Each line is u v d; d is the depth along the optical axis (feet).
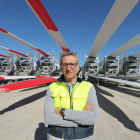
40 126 11.03
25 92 30.68
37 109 16.19
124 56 47.57
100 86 44.60
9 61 56.75
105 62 48.52
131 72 46.57
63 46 41.09
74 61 4.14
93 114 3.68
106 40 32.86
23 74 53.62
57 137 3.78
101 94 27.94
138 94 28.17
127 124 11.55
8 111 15.35
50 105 4.06
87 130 3.89
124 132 9.96
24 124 11.44
